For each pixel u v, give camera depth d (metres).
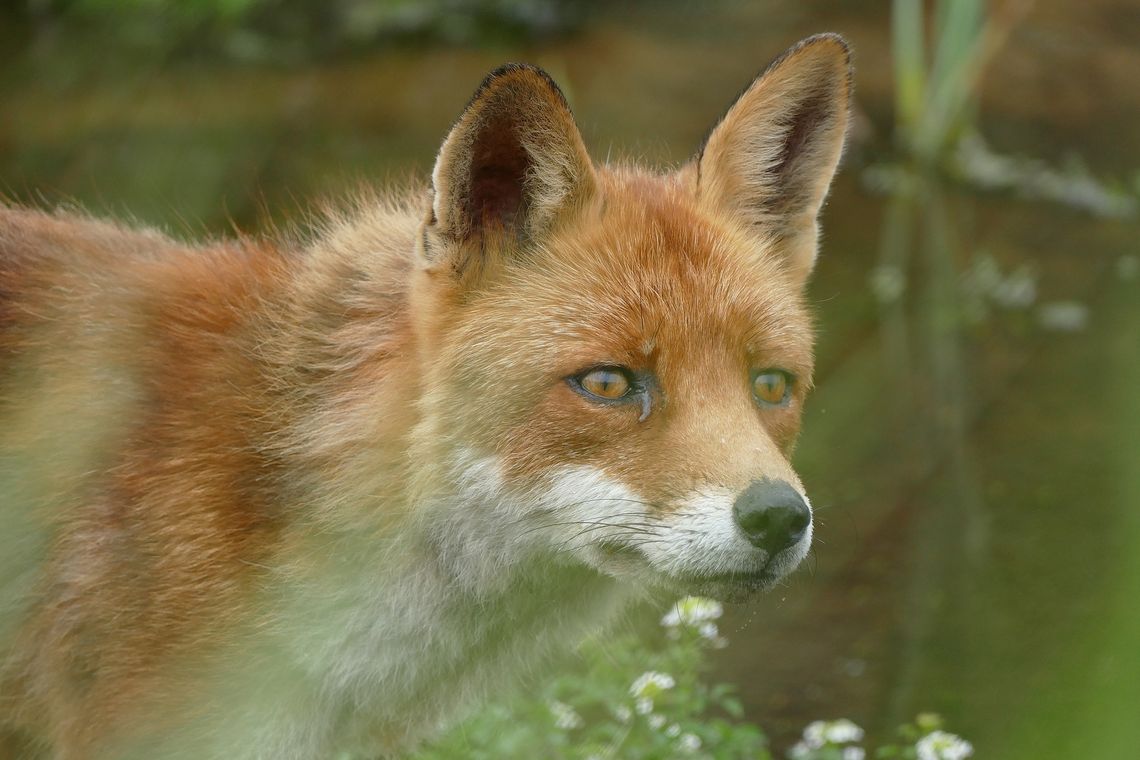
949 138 19.89
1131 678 4.24
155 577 7.16
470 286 7.28
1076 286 16.84
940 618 11.72
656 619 11.16
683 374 7.07
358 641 7.34
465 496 7.16
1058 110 21.42
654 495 6.88
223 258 8.14
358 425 7.30
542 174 7.36
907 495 13.38
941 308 16.33
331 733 7.62
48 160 17.22
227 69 20.75
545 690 9.52
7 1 21.50
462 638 7.62
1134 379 5.68
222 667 7.14
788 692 11.03
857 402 14.72
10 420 7.51
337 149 18.14
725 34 23.28
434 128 19.08
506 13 22.86
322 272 7.88
